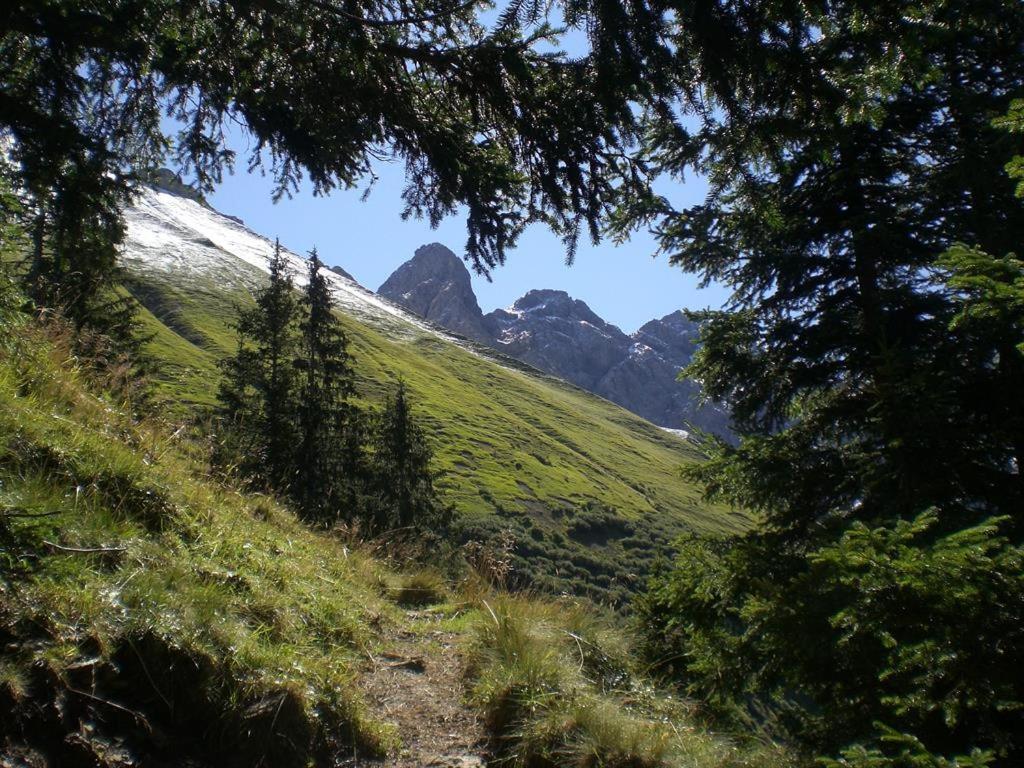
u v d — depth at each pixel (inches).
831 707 179.8
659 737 170.6
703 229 318.3
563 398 5718.5
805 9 122.0
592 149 151.5
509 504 2554.1
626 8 123.6
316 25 136.4
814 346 328.8
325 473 1063.6
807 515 307.3
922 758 118.3
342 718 159.6
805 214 323.3
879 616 145.7
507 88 146.2
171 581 161.8
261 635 169.8
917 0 122.5
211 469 269.0
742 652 215.8
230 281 4522.6
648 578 317.7
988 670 133.2
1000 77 281.3
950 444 229.5
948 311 276.4
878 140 306.5
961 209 289.4
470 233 168.7
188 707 136.1
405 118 154.7
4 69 140.3
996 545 142.3
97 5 128.0
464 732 173.0
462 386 4461.1
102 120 150.7
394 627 235.1
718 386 361.7
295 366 1206.3
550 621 236.1
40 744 112.0
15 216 149.8
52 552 144.2
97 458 192.4
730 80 132.1
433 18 139.9
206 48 143.0
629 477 3722.9
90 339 264.7
